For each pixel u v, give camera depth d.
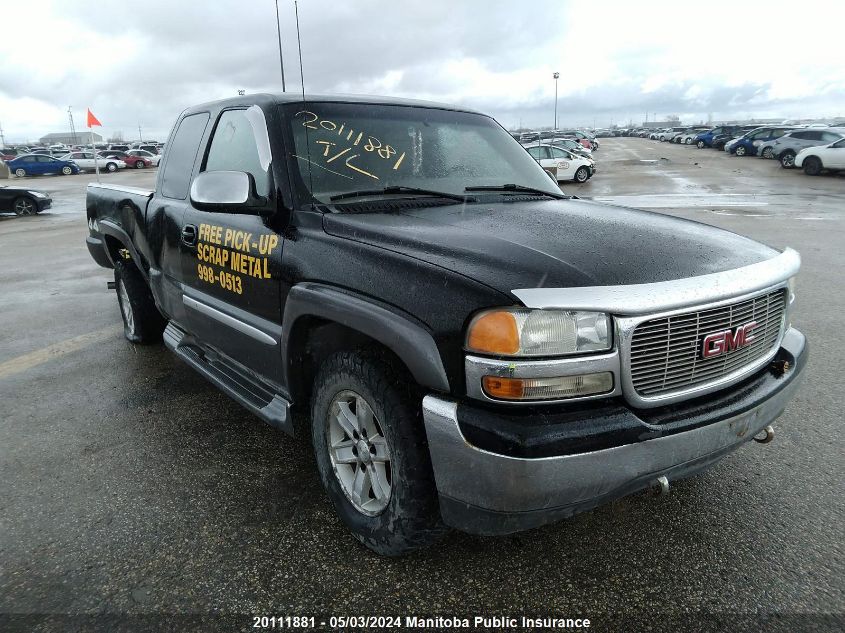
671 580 2.28
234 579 2.30
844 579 2.27
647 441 1.93
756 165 29.17
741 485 2.89
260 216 2.78
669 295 1.95
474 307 1.90
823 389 3.93
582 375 1.89
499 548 2.46
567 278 1.94
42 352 5.00
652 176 24.22
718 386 2.15
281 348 2.67
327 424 2.54
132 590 2.25
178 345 3.93
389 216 2.56
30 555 2.46
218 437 3.45
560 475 1.84
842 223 11.17
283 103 2.98
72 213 18.39
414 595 2.22
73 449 3.33
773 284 2.27
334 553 2.44
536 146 22.31
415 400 2.14
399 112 3.27
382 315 2.10
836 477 2.94
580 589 2.24
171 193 3.85
